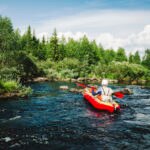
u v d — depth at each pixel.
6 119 11.84
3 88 18.38
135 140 8.97
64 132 9.85
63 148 8.16
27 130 10.06
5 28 28.69
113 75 49.41
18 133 9.64
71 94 21.27
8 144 8.41
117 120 11.91
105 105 13.80
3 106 15.06
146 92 24.23
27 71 36.72
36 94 20.92
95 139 9.05
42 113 13.37
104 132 9.89
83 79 43.22
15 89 19.28
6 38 28.31
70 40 81.06
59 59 64.38
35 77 40.06
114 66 51.19
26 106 15.28
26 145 8.36
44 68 48.12
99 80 44.78
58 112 13.66
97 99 14.82
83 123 11.32
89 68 52.38
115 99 18.67
